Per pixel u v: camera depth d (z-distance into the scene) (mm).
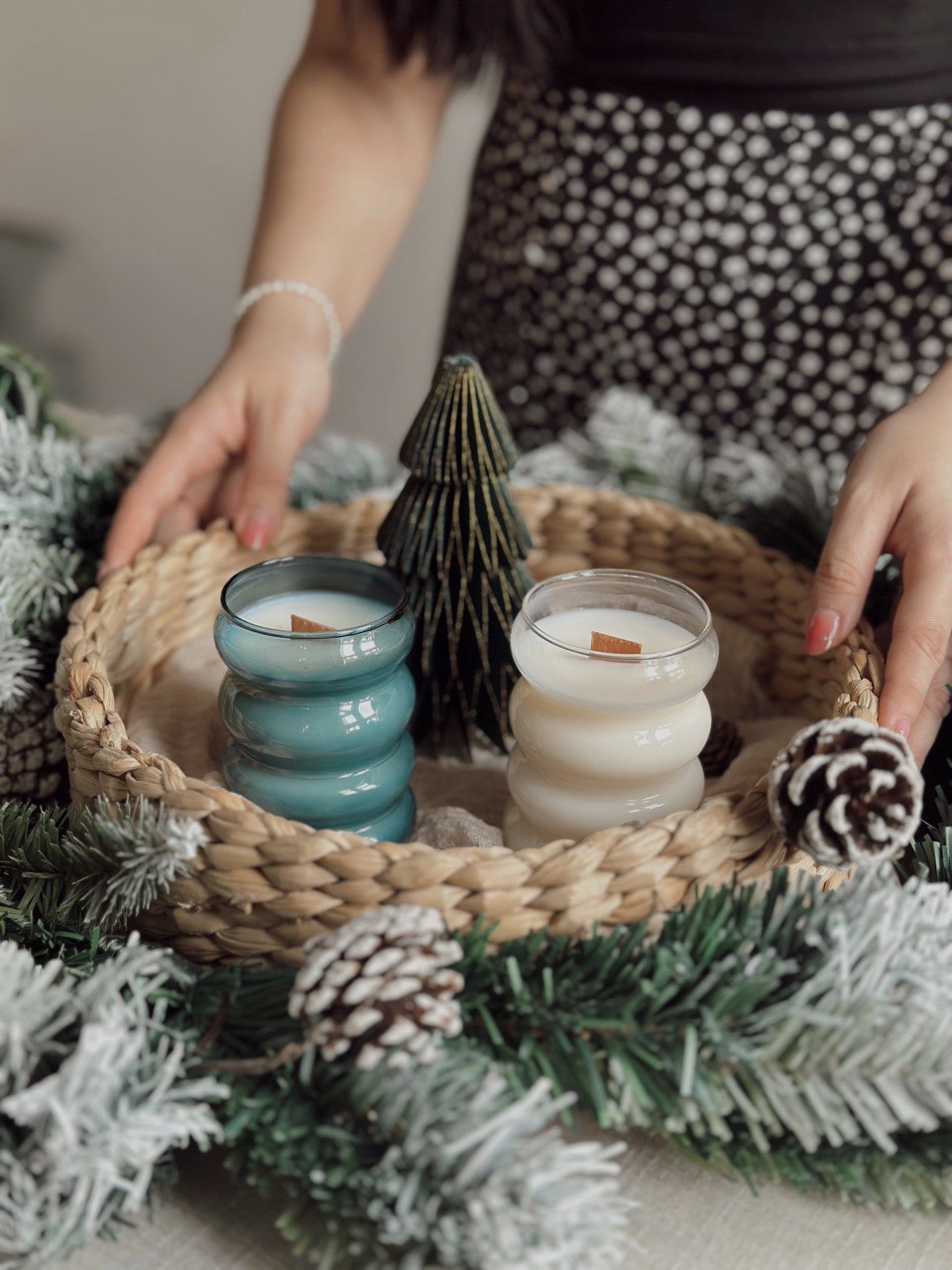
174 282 2070
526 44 863
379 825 623
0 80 1941
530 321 1005
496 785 700
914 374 951
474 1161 456
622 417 870
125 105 1949
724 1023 496
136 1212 514
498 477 664
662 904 544
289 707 594
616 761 585
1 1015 493
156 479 750
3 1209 473
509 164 982
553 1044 497
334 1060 490
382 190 913
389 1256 472
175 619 731
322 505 788
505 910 528
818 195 917
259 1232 512
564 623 638
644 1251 484
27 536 740
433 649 685
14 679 670
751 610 759
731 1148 510
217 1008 524
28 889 576
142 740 669
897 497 659
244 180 1973
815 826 514
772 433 980
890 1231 517
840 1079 492
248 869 534
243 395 795
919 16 875
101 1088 476
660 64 904
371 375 1997
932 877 577
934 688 652
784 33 880
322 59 938
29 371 824
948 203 917
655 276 958
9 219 2045
